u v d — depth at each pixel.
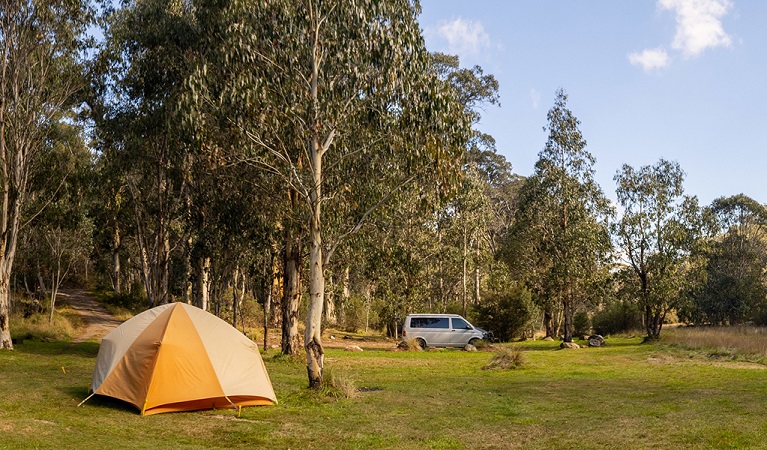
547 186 38.50
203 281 29.58
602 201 38.38
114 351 13.34
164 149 27.44
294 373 19.95
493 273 43.94
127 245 51.72
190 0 26.89
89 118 28.64
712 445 8.84
